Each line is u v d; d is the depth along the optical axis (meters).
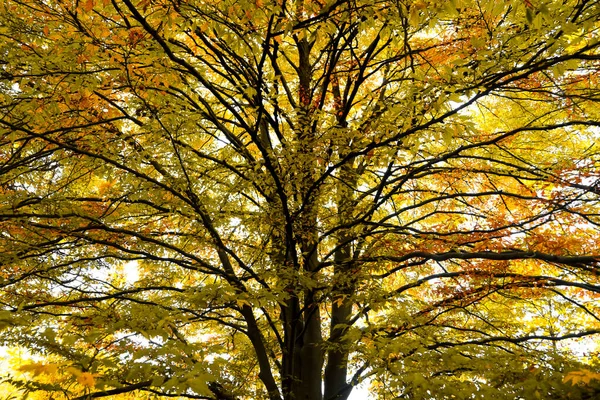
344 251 6.91
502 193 5.19
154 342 3.82
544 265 5.77
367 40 7.14
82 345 5.26
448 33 5.93
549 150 6.87
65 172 6.54
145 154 4.90
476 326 6.35
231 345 7.43
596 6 4.00
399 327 4.76
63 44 4.29
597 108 5.80
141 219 6.61
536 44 4.11
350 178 6.05
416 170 5.45
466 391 3.16
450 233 5.32
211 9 4.15
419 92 4.09
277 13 3.74
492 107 7.18
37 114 4.42
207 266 5.36
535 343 5.50
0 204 5.23
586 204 5.20
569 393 3.00
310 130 5.18
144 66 4.33
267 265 6.12
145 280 6.80
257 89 4.53
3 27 4.30
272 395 5.83
